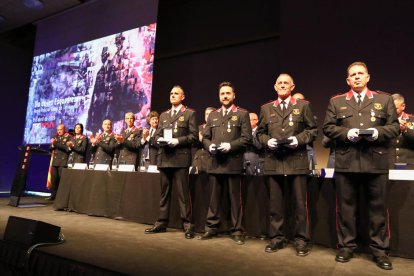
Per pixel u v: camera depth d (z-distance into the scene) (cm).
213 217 272
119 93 623
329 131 219
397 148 307
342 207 216
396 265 199
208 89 612
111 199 361
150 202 328
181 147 290
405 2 413
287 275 173
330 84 447
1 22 780
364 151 205
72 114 685
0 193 712
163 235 277
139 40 615
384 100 214
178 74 657
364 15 436
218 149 254
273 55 550
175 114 303
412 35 405
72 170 412
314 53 463
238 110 280
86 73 680
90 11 701
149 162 394
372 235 207
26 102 839
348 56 440
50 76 741
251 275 171
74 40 715
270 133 248
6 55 801
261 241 261
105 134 469
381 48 421
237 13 596
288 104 249
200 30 638
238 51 588
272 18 555
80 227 300
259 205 275
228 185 276
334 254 224
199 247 235
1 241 234
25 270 210
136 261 192
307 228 230
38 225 225
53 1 690
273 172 239
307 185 260
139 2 629
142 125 579
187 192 292
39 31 785
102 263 186
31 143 745
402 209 222
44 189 736
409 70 402
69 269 190
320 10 466
